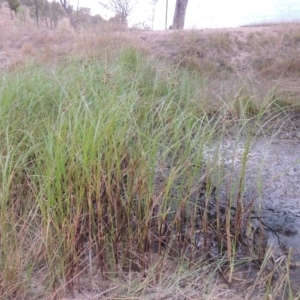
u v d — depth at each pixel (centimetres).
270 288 186
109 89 271
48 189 177
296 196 288
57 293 171
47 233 172
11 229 186
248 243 226
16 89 296
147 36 840
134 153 216
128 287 181
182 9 1223
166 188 208
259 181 229
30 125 243
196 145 248
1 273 172
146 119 248
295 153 361
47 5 1648
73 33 869
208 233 234
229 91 450
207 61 742
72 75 345
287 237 239
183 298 178
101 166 202
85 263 198
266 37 797
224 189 282
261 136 334
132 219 213
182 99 313
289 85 599
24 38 866
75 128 194
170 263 206
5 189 178
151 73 454
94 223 194
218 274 201
